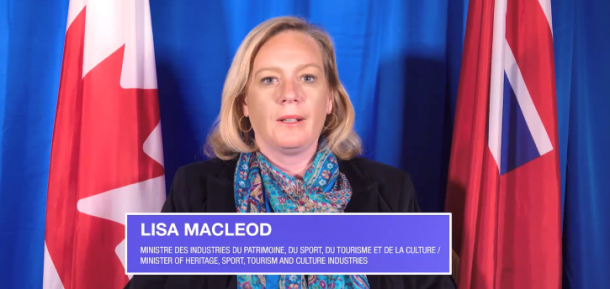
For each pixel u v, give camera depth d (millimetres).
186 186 1345
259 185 1338
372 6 1620
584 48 1564
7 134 1558
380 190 1356
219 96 1636
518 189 1375
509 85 1383
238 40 1622
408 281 1325
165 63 1618
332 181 1337
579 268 1580
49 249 1428
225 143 1393
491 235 1339
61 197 1431
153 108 1460
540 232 1353
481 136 1360
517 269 1375
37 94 1574
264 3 1619
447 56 1652
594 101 1559
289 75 1316
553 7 1565
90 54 1372
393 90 1627
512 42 1376
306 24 1361
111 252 1393
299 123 1311
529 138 1360
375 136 1647
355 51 1631
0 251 1569
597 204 1564
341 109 1397
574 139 1584
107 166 1382
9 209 1571
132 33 1416
